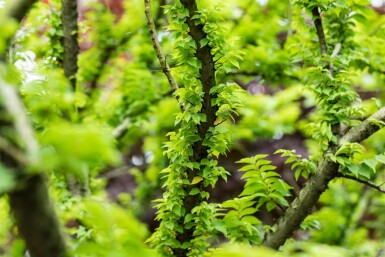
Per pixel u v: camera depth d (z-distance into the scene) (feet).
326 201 16.72
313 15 9.09
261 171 7.97
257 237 7.89
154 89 14.84
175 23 7.11
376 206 17.03
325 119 8.18
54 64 11.75
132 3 15.39
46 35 11.74
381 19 13.82
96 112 14.56
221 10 7.20
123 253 2.29
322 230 14.89
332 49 9.71
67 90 5.97
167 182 7.47
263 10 16.40
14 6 2.64
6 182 1.65
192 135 7.26
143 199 18.42
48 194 2.19
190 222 7.47
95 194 12.14
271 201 8.17
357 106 8.09
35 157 1.84
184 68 7.45
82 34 16.74
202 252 7.70
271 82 15.14
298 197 8.24
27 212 2.13
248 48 14.93
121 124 14.87
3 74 2.14
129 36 15.23
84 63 14.74
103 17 15.28
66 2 11.42
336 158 7.68
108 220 2.29
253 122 17.56
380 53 11.53
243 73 15.20
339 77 8.28
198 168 7.20
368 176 7.61
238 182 19.33
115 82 16.14
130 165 21.81
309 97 17.24
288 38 13.41
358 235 15.28
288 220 8.20
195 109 7.15
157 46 7.41
